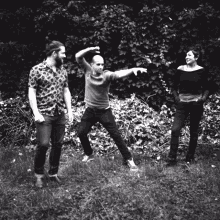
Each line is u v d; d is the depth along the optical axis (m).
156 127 5.13
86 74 3.78
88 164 3.93
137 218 2.70
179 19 5.67
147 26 5.88
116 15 5.78
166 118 5.36
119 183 3.39
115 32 5.90
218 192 3.13
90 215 2.75
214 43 5.46
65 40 6.17
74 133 5.04
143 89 6.11
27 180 3.52
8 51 6.09
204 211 2.79
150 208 2.84
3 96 6.15
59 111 3.23
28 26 6.35
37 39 6.45
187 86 3.84
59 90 3.21
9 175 3.58
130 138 5.00
